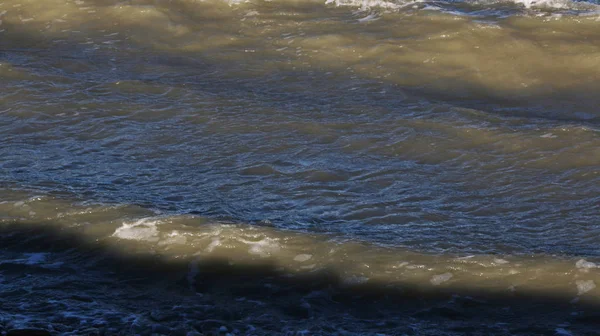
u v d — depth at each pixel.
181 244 17.05
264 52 30.23
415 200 19.86
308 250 16.91
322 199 19.73
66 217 18.08
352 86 27.70
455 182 20.95
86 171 21.03
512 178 21.14
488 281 15.91
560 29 30.77
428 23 31.38
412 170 21.59
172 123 24.39
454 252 17.03
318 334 14.26
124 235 17.38
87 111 25.09
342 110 25.58
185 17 32.59
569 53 29.38
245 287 15.84
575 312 14.97
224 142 23.12
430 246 17.31
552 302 15.27
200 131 23.86
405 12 32.25
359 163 21.92
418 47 30.02
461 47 29.86
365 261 16.55
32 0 33.56
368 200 19.73
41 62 29.09
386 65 29.11
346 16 32.38
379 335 14.27
